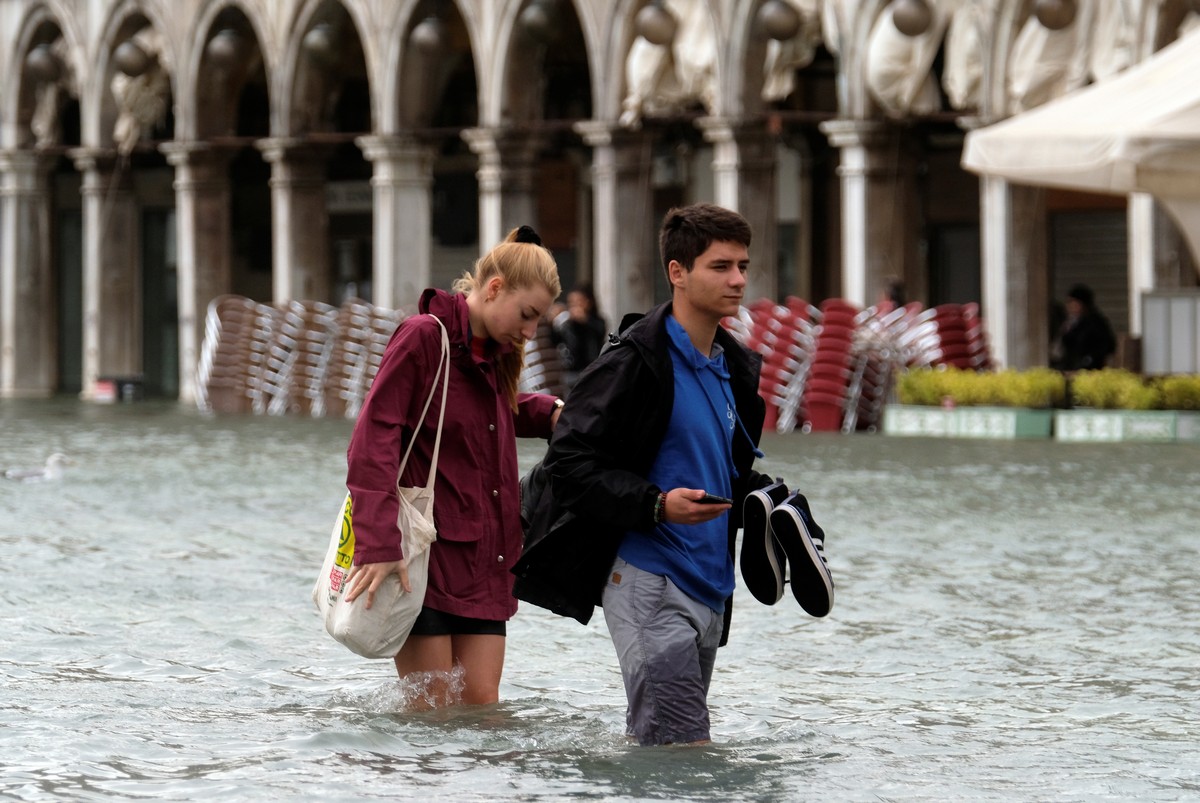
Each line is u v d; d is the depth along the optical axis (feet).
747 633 98.84
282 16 364.99
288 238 368.89
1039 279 275.59
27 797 60.18
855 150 289.94
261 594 110.42
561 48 371.76
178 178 386.93
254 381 339.16
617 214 321.52
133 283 411.13
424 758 65.98
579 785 61.93
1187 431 232.12
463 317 70.38
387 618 68.44
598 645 95.40
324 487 179.63
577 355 284.20
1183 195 197.06
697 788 61.87
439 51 338.95
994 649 93.15
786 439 242.58
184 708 76.28
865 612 104.94
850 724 74.54
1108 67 258.37
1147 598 108.68
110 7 394.32
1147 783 63.93
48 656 89.30
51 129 419.13
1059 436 239.71
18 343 424.05
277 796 60.44
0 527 145.07
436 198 394.93
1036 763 67.10
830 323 261.65
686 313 65.10
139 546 133.08
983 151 208.54
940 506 156.04
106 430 278.46
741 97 302.66
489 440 71.31
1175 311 234.58
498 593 71.72
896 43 282.15
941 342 267.18
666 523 65.00
